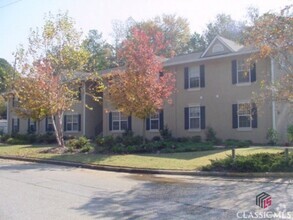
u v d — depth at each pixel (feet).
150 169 45.83
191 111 84.79
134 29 77.00
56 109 74.33
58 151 71.72
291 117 71.87
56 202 27.76
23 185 36.06
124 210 25.09
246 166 40.47
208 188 33.35
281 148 60.18
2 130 152.25
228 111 78.48
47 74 73.82
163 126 89.20
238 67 77.30
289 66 45.85
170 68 88.99
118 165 50.31
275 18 41.70
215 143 75.92
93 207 26.05
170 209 25.14
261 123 73.26
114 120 99.35
